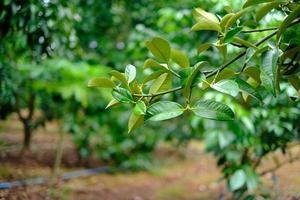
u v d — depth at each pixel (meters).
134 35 3.21
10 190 2.35
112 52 3.93
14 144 3.62
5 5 1.79
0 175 2.57
